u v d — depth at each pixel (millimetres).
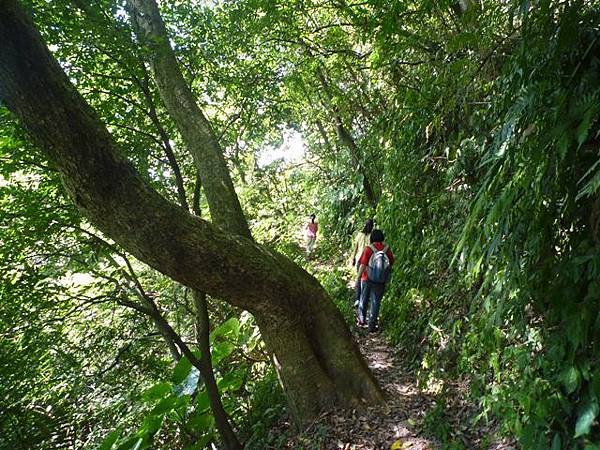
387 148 8195
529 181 2619
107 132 3123
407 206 6980
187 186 5516
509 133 2873
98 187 3059
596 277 2502
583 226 2777
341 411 3982
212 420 4848
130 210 3166
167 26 5090
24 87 2725
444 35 4672
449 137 5934
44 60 2779
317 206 14203
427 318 5285
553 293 2746
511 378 3258
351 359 4168
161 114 5191
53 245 4582
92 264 4918
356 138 10797
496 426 3244
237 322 5594
